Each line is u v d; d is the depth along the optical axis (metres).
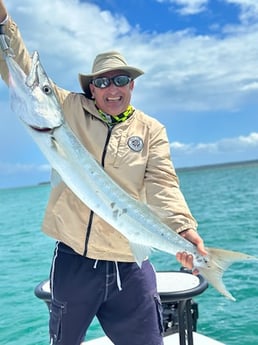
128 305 1.17
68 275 1.15
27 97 0.99
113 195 1.07
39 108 1.00
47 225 1.18
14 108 0.99
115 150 1.15
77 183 1.04
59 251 1.18
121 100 1.16
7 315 2.73
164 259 4.20
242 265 3.49
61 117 1.03
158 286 1.33
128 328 1.19
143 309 1.17
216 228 6.24
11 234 7.79
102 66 1.13
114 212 1.07
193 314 1.45
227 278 3.16
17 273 4.23
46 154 1.02
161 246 1.10
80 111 1.18
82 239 1.13
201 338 1.59
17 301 3.07
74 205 1.14
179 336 1.36
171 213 1.14
